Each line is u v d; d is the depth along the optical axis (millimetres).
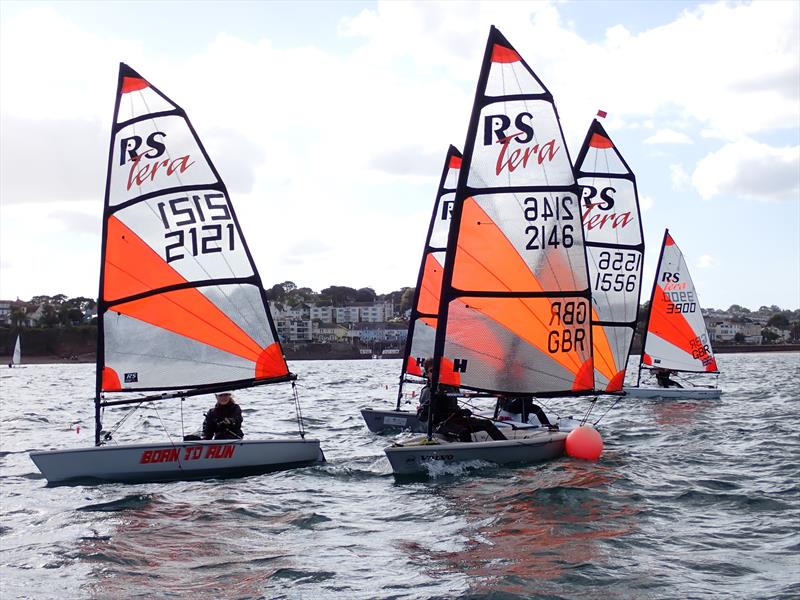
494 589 7289
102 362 13336
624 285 21344
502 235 13750
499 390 13789
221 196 14141
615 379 21031
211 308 13906
